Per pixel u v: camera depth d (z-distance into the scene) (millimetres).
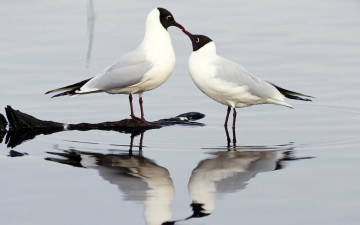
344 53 19688
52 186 10656
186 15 24328
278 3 26516
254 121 14711
